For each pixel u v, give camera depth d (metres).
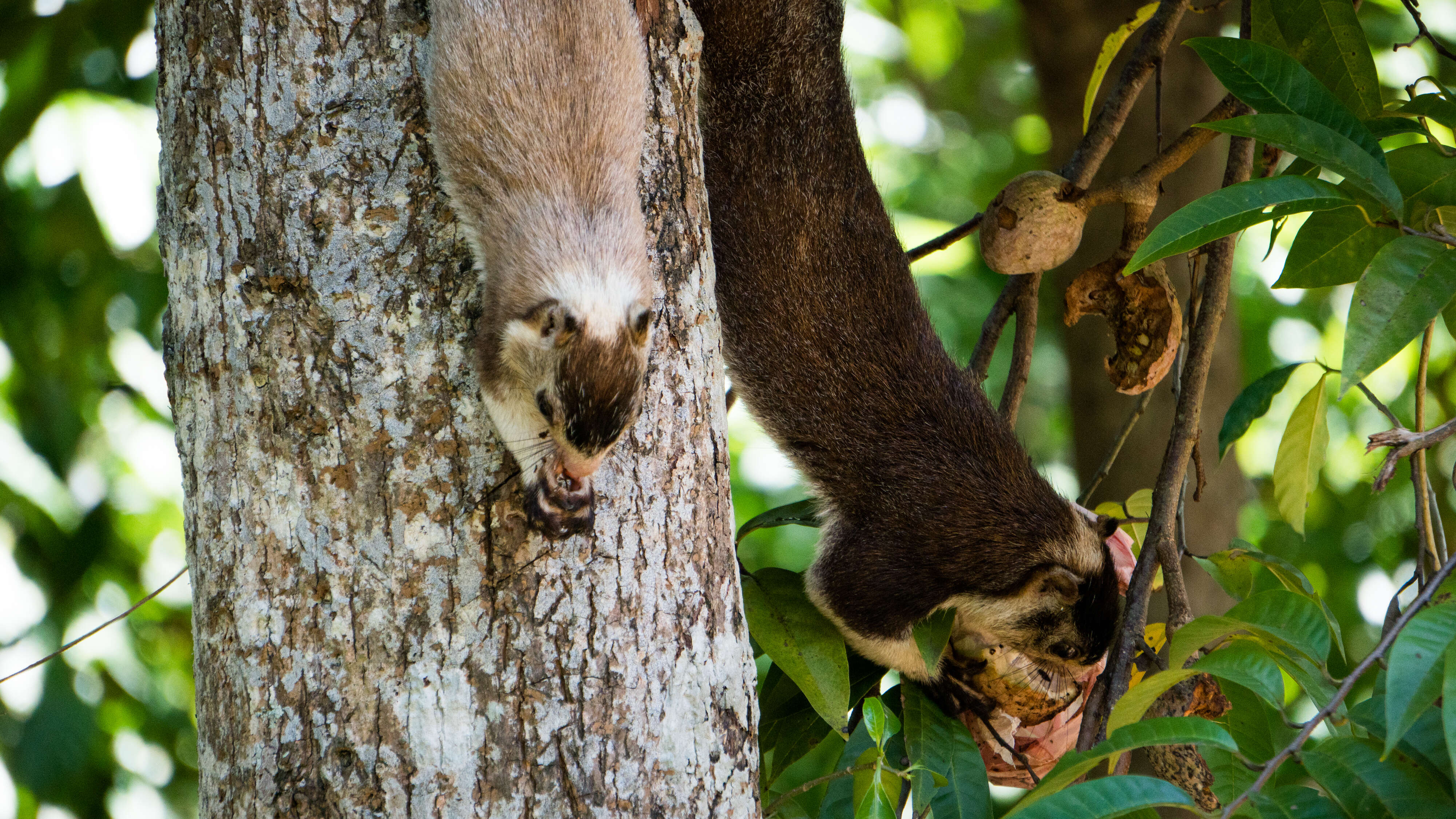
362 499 5.04
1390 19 14.85
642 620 5.28
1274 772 5.06
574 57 6.56
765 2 9.48
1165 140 11.95
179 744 13.84
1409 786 4.74
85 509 13.60
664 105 6.14
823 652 7.41
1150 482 11.87
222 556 5.11
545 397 5.49
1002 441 9.28
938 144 21.45
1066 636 8.52
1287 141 5.90
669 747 5.20
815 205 9.50
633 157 6.32
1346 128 6.39
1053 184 8.54
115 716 13.67
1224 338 12.20
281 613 5.00
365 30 5.30
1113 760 5.66
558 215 6.19
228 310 5.14
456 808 4.87
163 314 5.52
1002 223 8.59
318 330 5.11
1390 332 5.48
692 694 5.32
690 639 5.39
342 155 5.21
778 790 11.27
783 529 17.19
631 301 5.76
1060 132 12.81
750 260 9.44
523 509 5.12
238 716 5.02
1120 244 9.06
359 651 4.95
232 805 5.00
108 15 13.02
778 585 7.78
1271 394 7.91
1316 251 7.01
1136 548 9.42
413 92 5.35
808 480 9.38
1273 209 6.76
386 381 5.12
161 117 5.48
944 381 9.47
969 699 8.11
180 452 5.38
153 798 13.63
